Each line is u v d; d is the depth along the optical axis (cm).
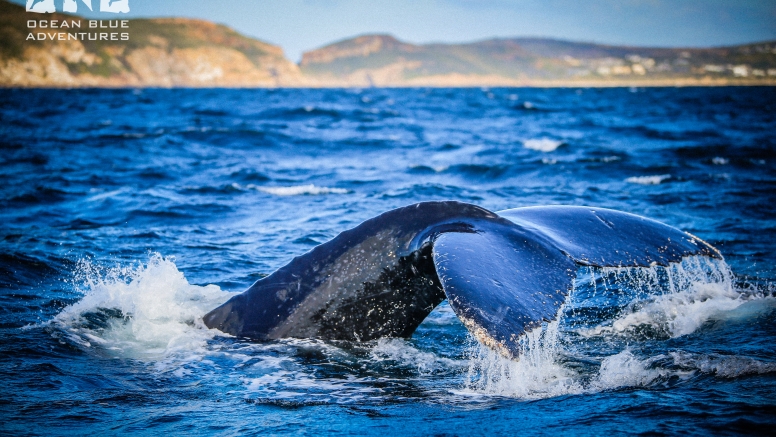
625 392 1088
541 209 1230
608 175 3950
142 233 2498
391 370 1222
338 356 1234
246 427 1005
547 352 1284
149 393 1130
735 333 1359
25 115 8962
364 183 3753
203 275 1967
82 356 1290
